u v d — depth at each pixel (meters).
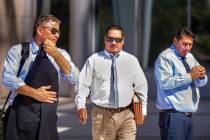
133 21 41.09
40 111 13.65
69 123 30.05
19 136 13.71
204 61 41.09
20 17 39.53
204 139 25.88
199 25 41.19
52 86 13.86
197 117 32.34
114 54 15.75
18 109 13.69
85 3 39.94
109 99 15.73
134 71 15.84
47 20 13.77
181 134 16.06
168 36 41.69
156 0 41.66
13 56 13.81
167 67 16.05
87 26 40.09
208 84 40.22
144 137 26.50
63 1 41.56
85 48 40.19
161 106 16.27
